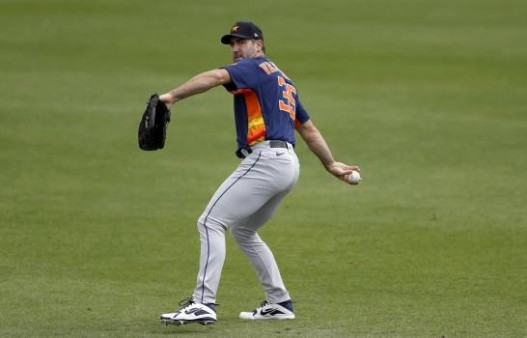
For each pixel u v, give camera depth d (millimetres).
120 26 100062
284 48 91562
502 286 31484
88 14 106188
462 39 96375
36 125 61969
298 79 79250
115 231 39750
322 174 52438
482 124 64062
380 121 65000
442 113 67500
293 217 42875
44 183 48719
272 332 25438
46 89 72875
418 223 41469
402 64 85188
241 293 30922
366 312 28094
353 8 113438
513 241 38094
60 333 25203
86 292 30469
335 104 70312
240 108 26297
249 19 105938
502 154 56094
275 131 26078
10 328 25781
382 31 100500
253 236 27094
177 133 61531
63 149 56406
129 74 79312
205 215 25984
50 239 38156
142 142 25359
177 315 24953
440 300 29656
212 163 54406
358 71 82312
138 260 35219
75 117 64562
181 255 36062
